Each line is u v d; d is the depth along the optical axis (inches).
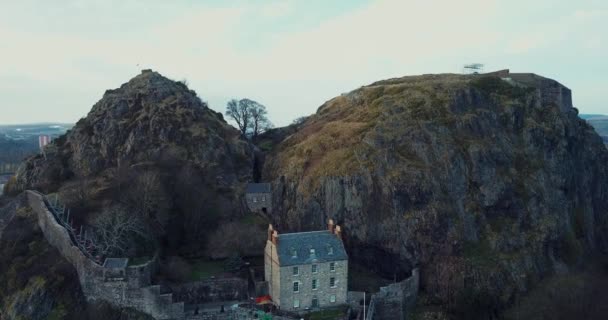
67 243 3563.0
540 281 4175.7
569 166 5221.5
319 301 3550.7
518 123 5118.1
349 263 4365.2
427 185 4360.2
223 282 3602.4
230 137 5546.3
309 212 4576.8
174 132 5098.4
